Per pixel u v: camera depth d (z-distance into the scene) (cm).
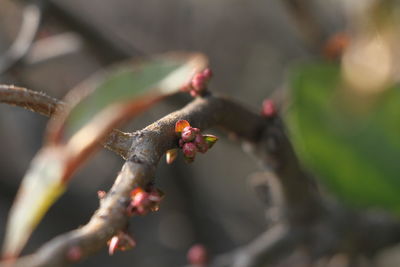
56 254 21
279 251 34
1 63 39
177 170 62
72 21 43
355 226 34
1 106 67
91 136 21
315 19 46
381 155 34
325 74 34
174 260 69
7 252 23
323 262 36
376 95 34
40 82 61
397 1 36
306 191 31
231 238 66
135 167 22
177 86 23
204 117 26
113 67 45
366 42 36
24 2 41
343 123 34
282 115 37
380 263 56
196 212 65
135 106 22
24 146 68
